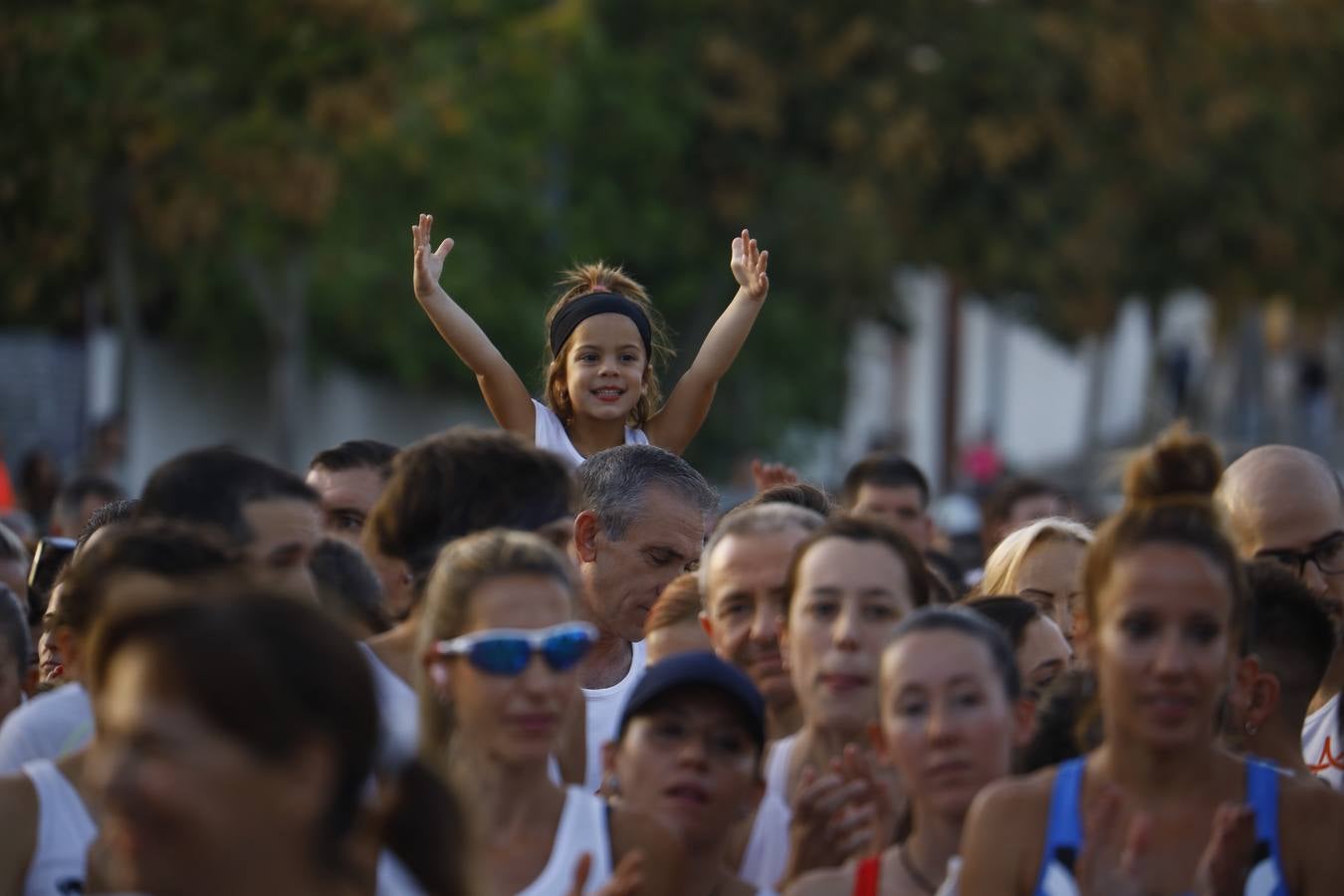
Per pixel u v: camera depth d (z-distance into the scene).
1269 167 98.25
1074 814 11.62
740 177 85.00
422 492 14.42
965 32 85.31
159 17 51.66
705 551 15.53
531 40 71.31
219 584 9.27
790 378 92.44
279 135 54.44
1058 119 85.06
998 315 112.56
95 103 50.47
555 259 78.88
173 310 71.06
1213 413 107.75
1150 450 12.56
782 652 14.98
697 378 22.12
